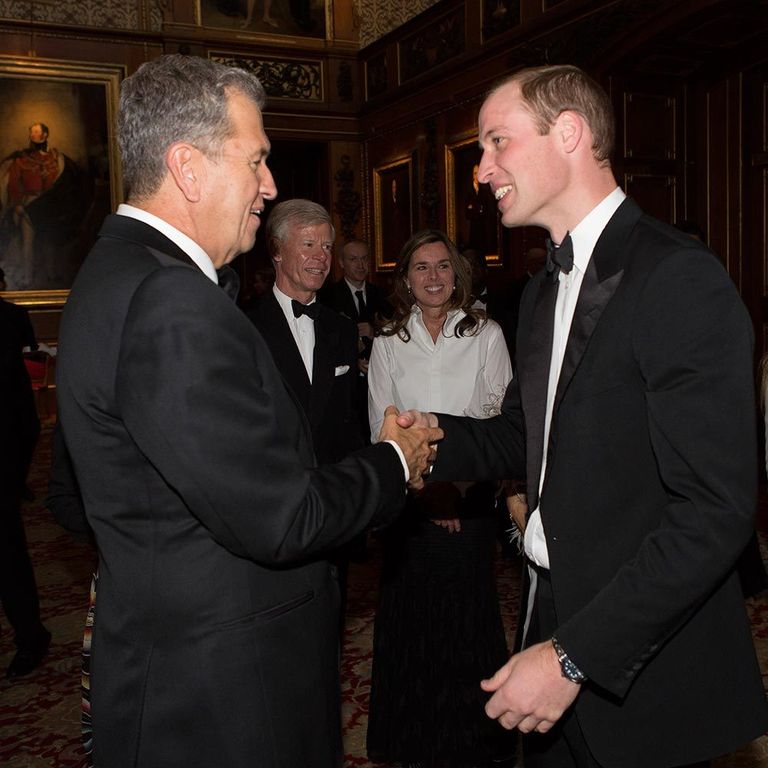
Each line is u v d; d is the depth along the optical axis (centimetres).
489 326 280
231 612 127
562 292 154
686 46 618
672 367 124
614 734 138
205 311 119
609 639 124
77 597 427
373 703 260
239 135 134
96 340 124
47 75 1006
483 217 880
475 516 250
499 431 181
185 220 135
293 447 131
